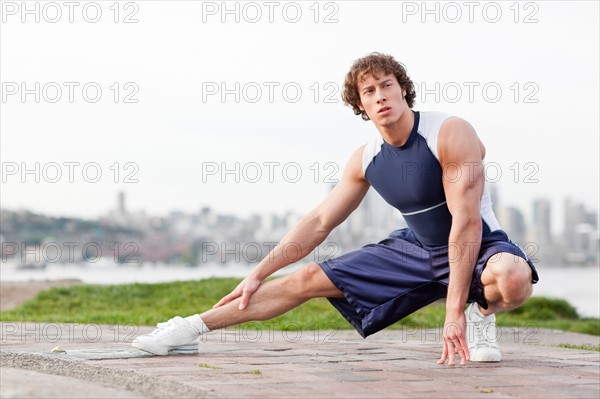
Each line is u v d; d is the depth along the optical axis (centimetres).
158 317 988
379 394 416
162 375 457
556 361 575
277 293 568
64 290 1298
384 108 524
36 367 473
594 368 532
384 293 552
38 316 1029
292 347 655
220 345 662
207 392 403
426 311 1130
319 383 445
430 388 437
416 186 536
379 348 657
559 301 1427
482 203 550
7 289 1392
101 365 496
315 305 1150
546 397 417
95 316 998
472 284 529
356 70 532
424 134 530
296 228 581
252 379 453
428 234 547
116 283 1370
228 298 573
